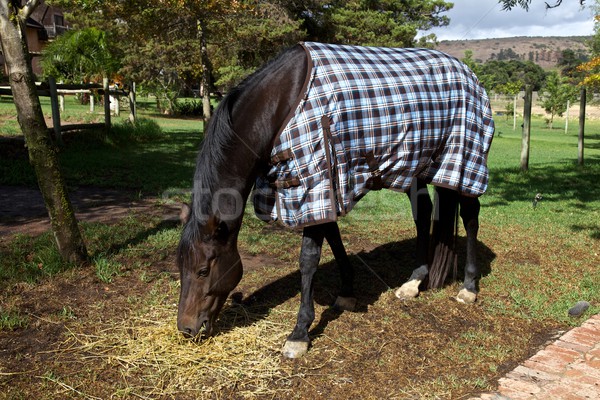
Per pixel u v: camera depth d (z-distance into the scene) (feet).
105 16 42.57
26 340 10.32
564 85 103.09
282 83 9.77
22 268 13.60
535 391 8.85
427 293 13.48
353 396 8.85
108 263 14.15
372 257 16.24
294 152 9.58
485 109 12.38
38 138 12.98
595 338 10.84
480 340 10.91
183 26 48.11
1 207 20.30
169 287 13.09
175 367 9.55
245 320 11.52
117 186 24.94
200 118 85.81
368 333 11.16
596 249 17.25
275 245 16.93
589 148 58.75
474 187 12.00
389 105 10.31
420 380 9.36
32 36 114.21
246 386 9.12
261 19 57.47
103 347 10.18
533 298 13.12
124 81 83.56
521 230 19.49
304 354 10.16
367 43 70.79
